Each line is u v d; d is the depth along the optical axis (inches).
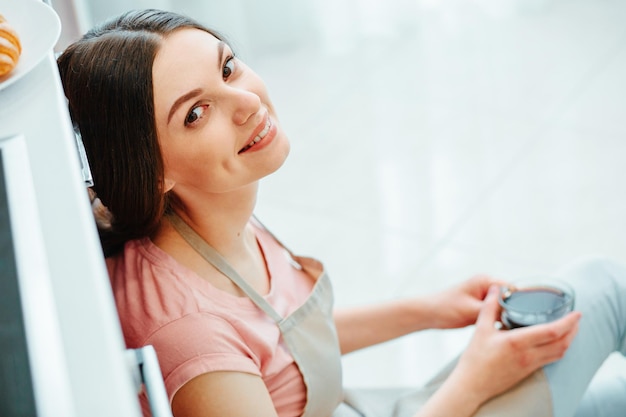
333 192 104.6
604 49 122.1
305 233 98.7
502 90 117.6
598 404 52.8
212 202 40.8
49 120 30.8
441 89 120.0
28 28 36.5
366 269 92.5
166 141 38.1
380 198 102.3
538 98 114.7
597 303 50.1
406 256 93.5
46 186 27.4
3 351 22.2
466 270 90.4
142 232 40.9
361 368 81.9
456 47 128.6
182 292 39.3
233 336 39.1
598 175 100.3
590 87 115.1
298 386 42.7
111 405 20.9
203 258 41.5
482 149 107.7
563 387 46.8
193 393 37.9
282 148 40.2
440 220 97.5
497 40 128.6
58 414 20.4
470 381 44.6
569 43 124.6
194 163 38.6
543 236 93.1
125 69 36.9
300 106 121.4
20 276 24.1
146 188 38.7
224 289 41.4
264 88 41.0
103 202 40.1
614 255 89.7
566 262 89.6
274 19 132.6
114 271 41.2
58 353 22.0
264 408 38.6
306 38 134.9
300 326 43.1
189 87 37.4
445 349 82.5
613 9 130.8
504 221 95.9
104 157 38.4
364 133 114.0
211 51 38.3
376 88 122.8
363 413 48.6
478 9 136.9
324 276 46.1
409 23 136.0
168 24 38.4
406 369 81.0
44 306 23.2
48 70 34.1
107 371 21.6
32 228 25.7
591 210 95.7
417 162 107.4
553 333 44.5
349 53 131.6
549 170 102.3
